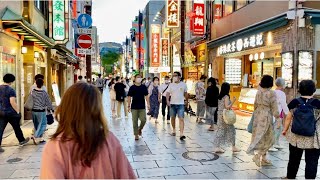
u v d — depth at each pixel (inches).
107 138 75.2
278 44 446.6
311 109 187.5
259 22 477.1
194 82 851.4
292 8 398.3
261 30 472.7
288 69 413.4
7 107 299.7
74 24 1006.4
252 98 539.5
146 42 2074.3
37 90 323.0
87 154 69.5
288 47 419.2
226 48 637.9
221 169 232.2
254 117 242.2
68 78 1109.1
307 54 399.5
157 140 340.5
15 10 434.9
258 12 524.7
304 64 400.2
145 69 2090.3
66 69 1007.6
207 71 775.1
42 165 69.3
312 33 401.1
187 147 305.0
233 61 684.1
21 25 377.7
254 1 540.1
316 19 386.3
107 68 3688.5
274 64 540.1
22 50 454.3
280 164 244.7
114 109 557.0
